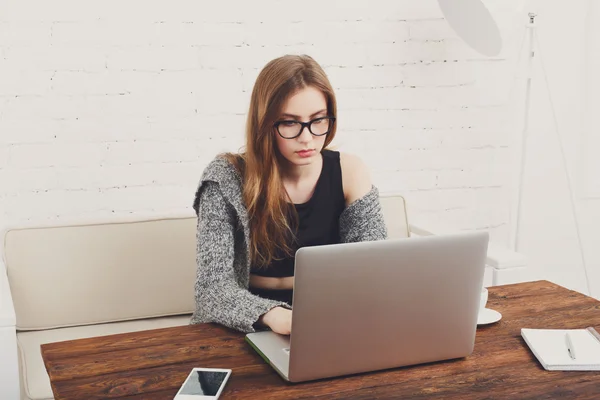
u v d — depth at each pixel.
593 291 3.18
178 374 1.24
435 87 2.83
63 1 2.41
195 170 2.63
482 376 1.24
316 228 1.77
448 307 1.25
